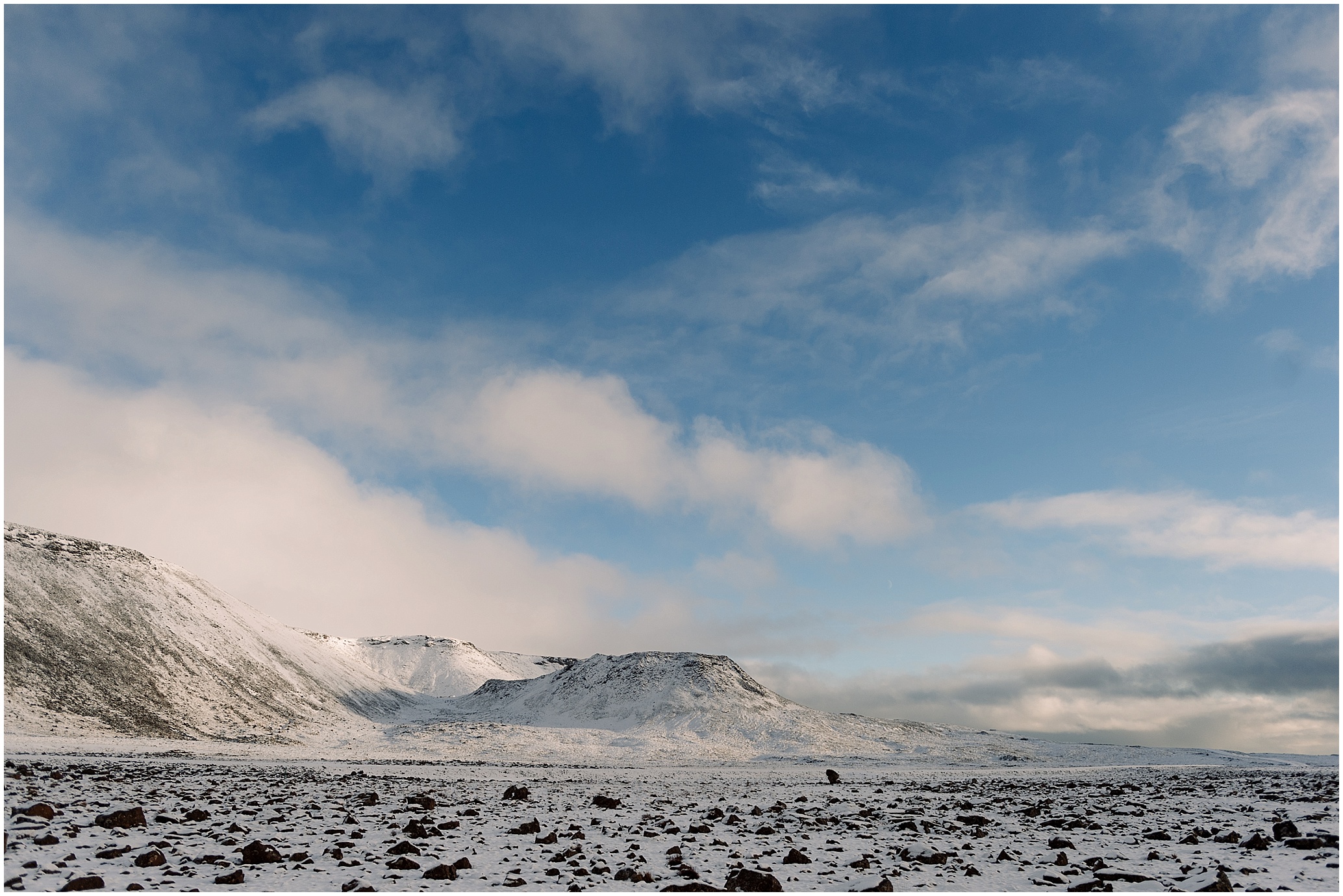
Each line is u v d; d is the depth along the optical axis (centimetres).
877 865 1905
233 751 8638
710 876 1725
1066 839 2319
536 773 6612
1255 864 1895
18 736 7456
